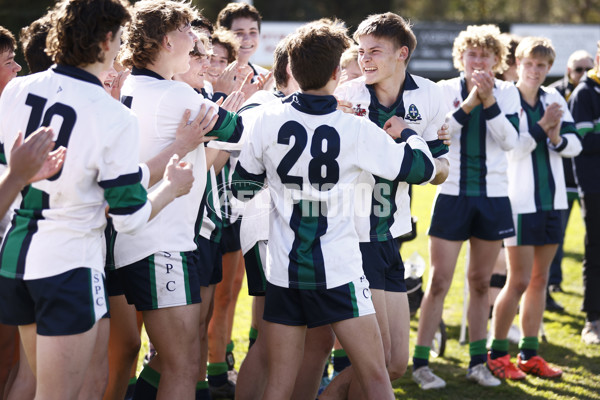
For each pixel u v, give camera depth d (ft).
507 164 27.99
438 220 27.22
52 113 15.12
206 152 19.38
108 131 14.98
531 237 27.99
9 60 20.56
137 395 19.85
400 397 25.99
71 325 14.88
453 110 27.91
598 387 27.09
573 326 35.04
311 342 20.77
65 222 14.99
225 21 31.45
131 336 19.35
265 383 20.35
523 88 29.58
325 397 19.85
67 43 15.23
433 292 27.25
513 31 116.78
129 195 15.11
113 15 15.25
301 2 157.58
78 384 15.28
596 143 32.45
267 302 18.03
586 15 181.88
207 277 21.65
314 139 16.99
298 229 17.21
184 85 18.01
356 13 161.17
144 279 17.81
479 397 25.99
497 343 28.32
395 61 20.17
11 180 14.20
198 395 22.84
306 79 17.16
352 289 17.17
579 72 39.99
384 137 17.49
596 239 32.65
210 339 25.67
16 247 15.03
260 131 17.44
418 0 193.98
